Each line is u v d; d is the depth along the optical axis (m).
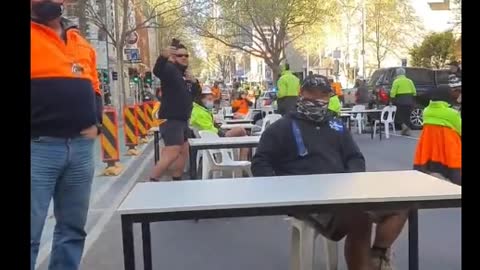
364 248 3.84
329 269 4.35
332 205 3.16
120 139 19.08
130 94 38.47
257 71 82.06
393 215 4.04
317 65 58.72
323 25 41.03
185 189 3.65
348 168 4.46
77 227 3.88
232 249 5.60
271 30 36.53
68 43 3.62
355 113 18.22
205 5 34.28
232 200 3.20
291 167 4.43
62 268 3.85
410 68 20.70
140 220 3.08
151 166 12.15
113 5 27.88
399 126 19.89
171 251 5.58
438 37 38.91
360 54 51.44
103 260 5.29
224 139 7.55
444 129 6.07
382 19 47.81
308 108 4.47
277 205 3.12
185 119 8.29
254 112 19.62
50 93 3.48
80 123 3.65
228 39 40.12
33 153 3.48
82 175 3.78
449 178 6.04
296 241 3.91
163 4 31.70
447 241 5.60
